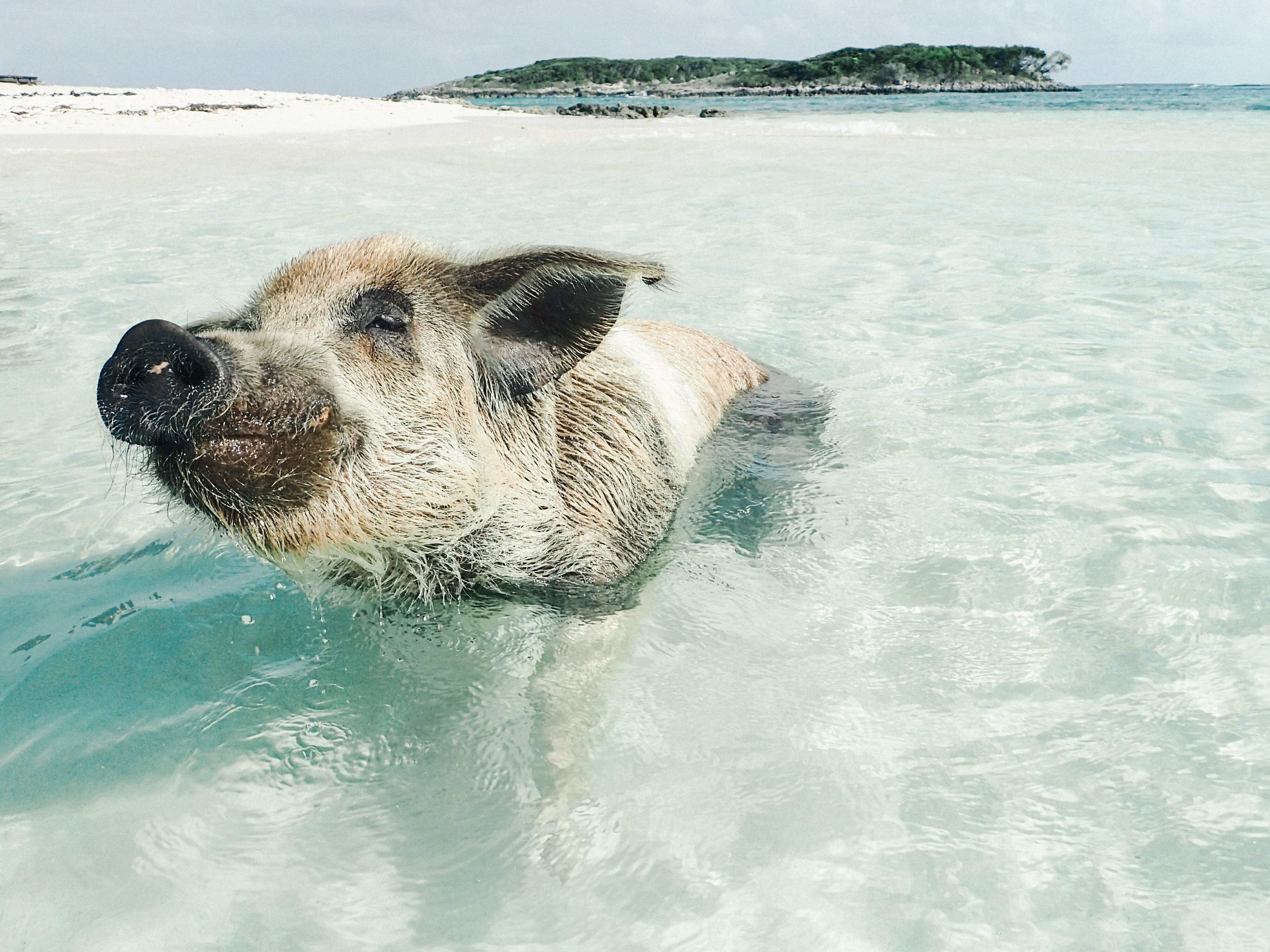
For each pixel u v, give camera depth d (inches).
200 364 25.2
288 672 32.8
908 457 48.6
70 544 40.2
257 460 26.5
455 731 30.3
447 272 33.3
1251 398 54.2
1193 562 38.1
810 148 197.8
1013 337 67.0
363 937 23.1
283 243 96.9
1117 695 30.9
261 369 27.1
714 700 31.4
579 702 31.6
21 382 57.9
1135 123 277.9
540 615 35.8
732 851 25.5
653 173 156.4
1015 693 31.2
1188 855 24.9
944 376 59.8
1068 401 54.7
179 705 31.0
